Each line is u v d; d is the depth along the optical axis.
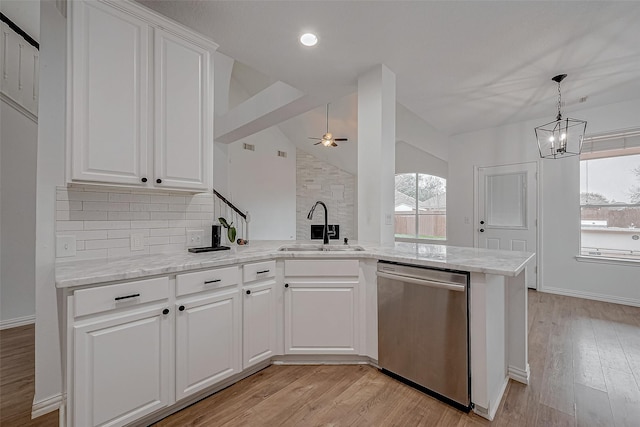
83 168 1.52
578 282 4.02
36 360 1.65
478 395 1.64
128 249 1.96
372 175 2.80
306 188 8.02
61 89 1.73
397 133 5.72
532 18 2.10
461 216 5.11
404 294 1.94
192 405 1.72
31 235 3.10
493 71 2.89
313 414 1.66
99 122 1.57
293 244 2.70
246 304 1.94
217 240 2.32
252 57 2.64
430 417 1.63
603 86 3.23
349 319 2.15
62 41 1.73
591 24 2.16
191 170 1.93
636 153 3.70
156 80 1.77
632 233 3.72
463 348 1.67
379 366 2.09
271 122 4.40
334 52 2.55
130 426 1.49
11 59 3.03
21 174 3.06
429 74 2.95
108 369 1.37
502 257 1.92
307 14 2.07
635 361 2.25
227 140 5.42
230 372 1.85
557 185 4.19
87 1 1.54
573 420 1.60
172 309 1.60
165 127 1.81
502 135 4.69
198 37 1.96
